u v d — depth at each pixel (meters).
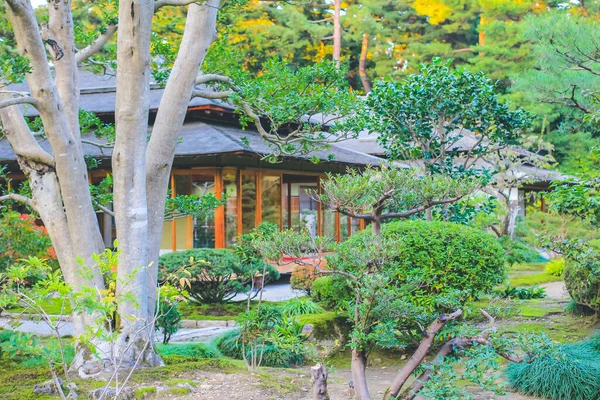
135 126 6.52
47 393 5.64
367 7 32.38
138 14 6.36
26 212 16.84
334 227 19.66
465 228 8.19
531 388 6.52
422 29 35.50
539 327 9.23
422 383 5.01
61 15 6.77
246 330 7.05
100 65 8.84
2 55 5.62
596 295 9.33
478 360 4.76
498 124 11.34
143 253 6.51
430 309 5.61
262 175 16.52
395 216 5.46
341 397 6.47
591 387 6.30
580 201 7.09
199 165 15.38
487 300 10.68
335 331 8.95
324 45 34.28
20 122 6.76
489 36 29.94
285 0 9.57
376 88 11.07
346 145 24.41
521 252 15.68
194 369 6.60
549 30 13.63
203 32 6.97
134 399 5.54
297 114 7.84
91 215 6.64
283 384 6.29
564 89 14.45
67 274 6.59
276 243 5.33
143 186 6.59
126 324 6.34
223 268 12.00
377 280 4.85
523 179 19.27
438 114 11.20
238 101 7.75
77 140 6.71
